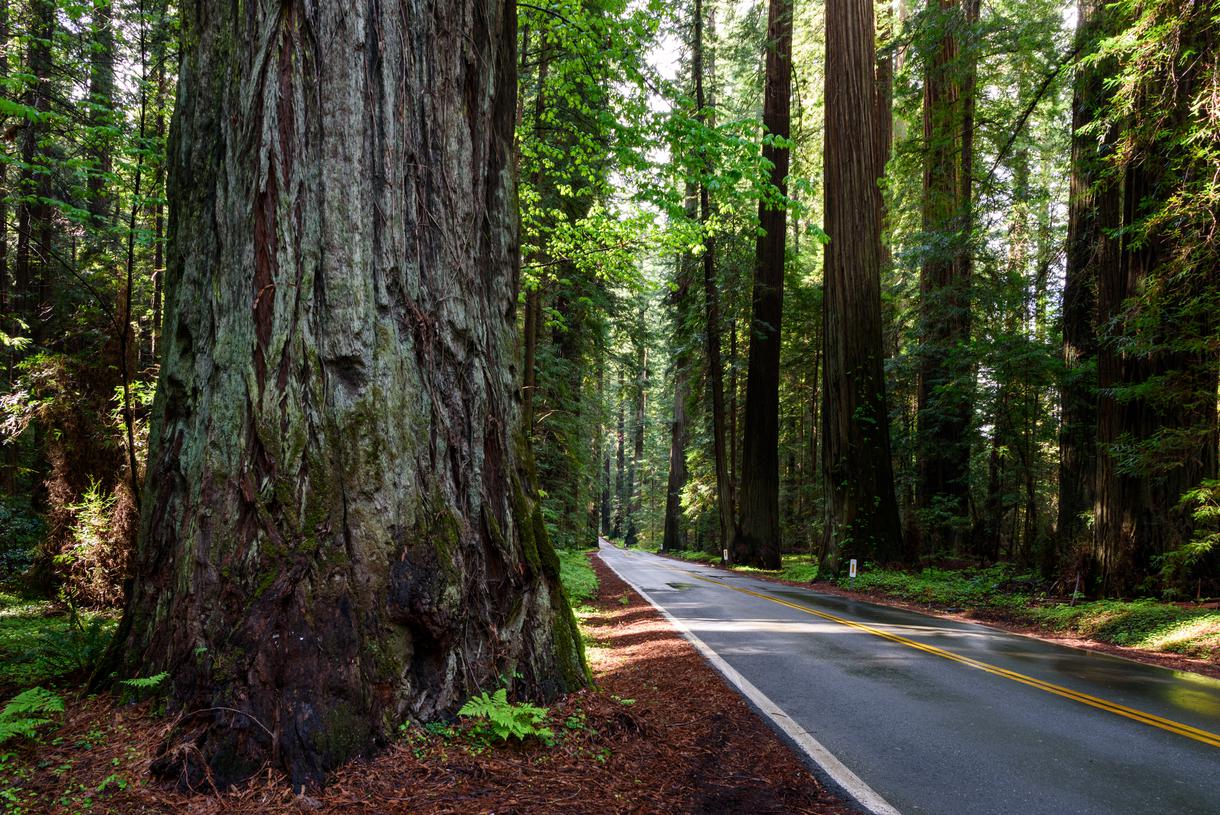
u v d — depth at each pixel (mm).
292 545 3811
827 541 20531
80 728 3750
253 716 3508
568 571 16531
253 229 4109
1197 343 10109
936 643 9586
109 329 10672
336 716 3633
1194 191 9859
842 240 20875
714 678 6980
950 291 20484
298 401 3984
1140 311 10852
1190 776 4438
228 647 3643
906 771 4465
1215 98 9125
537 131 13859
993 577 16750
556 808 3461
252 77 4164
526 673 4703
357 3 4273
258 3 4191
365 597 3912
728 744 4910
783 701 6199
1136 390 11055
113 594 9078
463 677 4293
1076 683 7160
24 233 14227
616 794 3766
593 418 28453
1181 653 9188
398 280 4348
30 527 11555
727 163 9992
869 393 20297
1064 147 24875
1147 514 11711
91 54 9508
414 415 4316
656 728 5035
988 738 5195
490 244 5156
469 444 4637
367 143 4266
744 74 32375
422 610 4059
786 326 34375
